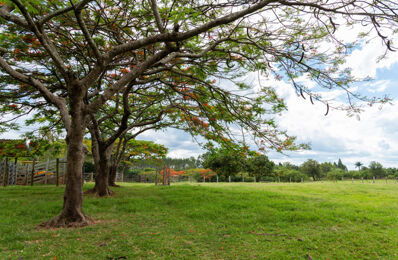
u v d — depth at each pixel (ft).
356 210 32.27
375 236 20.57
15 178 68.03
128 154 94.12
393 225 24.54
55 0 27.37
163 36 21.83
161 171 95.09
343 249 17.65
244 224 24.59
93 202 35.99
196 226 23.43
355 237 20.33
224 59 32.07
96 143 47.93
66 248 16.37
